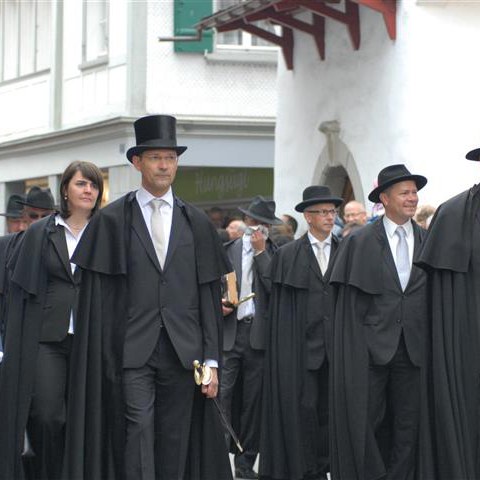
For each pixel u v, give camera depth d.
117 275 14.90
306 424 19.28
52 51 50.69
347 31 31.66
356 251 16.58
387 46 29.78
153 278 14.89
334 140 32.69
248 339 21.25
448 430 14.52
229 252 21.75
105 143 45.88
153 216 15.07
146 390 14.78
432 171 28.34
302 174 35.31
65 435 15.15
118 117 43.88
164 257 14.97
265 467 19.64
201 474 15.08
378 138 30.33
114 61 45.97
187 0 44.34
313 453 19.34
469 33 28.45
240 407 21.55
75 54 49.12
